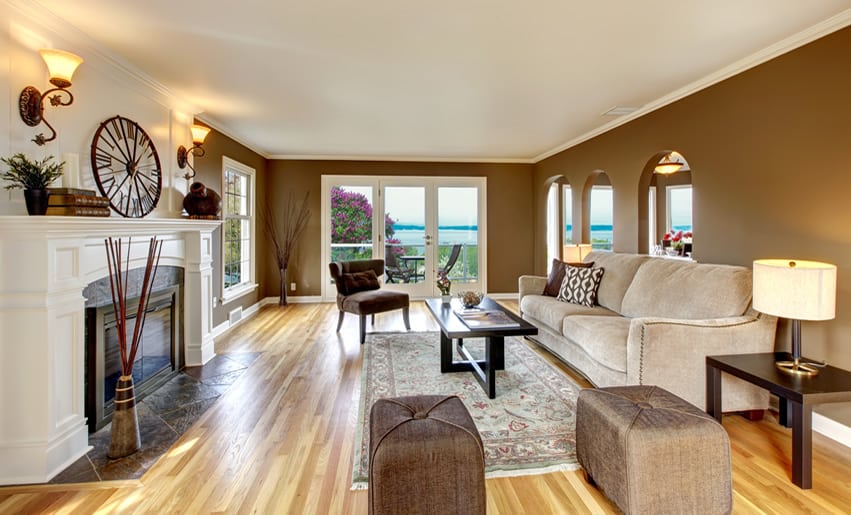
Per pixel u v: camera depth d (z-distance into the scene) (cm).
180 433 230
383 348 392
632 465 150
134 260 269
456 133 479
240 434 228
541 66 283
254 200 556
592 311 341
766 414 248
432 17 218
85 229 204
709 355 229
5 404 184
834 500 171
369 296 429
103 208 217
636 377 229
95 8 205
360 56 266
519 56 267
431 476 145
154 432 231
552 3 204
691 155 326
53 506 169
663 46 253
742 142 279
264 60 271
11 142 192
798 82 241
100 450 211
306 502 170
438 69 288
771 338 234
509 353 374
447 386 294
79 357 207
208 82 310
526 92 337
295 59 270
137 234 261
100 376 234
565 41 246
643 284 317
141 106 296
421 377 312
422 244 645
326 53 261
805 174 238
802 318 192
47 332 187
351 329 470
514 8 209
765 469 192
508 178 655
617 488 157
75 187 209
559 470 193
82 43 233
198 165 393
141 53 257
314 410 258
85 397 228
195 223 326
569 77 303
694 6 207
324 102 360
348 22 223
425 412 168
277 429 234
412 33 235
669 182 744
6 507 168
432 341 416
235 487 181
